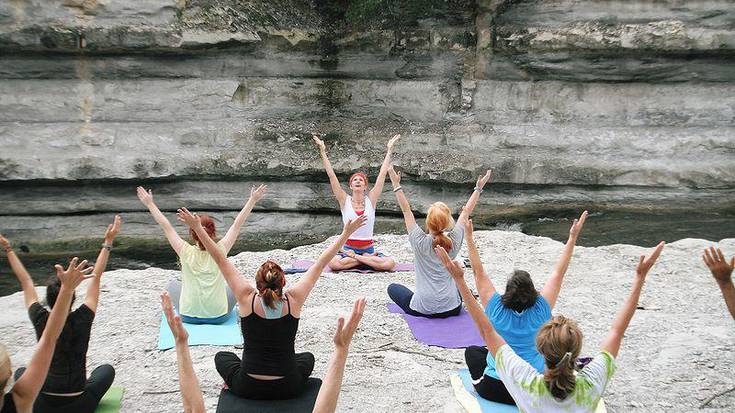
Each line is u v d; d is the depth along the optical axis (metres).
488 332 4.81
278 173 17.94
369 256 10.14
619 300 9.16
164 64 18.25
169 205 17.97
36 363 4.47
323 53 19.11
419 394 6.59
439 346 7.61
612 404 6.50
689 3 18.39
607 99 19.03
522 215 18.36
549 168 18.27
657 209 18.44
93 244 17.47
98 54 17.83
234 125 18.44
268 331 5.54
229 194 18.08
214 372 6.90
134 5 17.56
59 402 5.55
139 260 17.23
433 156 18.31
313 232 18.16
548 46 18.44
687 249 11.20
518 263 10.74
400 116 19.23
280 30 18.70
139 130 17.95
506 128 18.92
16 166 17.00
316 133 18.58
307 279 5.71
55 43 17.16
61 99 17.77
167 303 4.52
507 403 6.04
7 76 17.61
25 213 17.52
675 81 18.94
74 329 5.54
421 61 19.19
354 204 10.17
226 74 18.67
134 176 17.41
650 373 7.12
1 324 8.30
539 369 5.80
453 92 19.22
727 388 6.82
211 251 5.66
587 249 11.37
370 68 19.25
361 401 6.46
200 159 17.70
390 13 19.17
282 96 18.86
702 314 8.77
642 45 18.20
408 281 9.80
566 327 4.44
